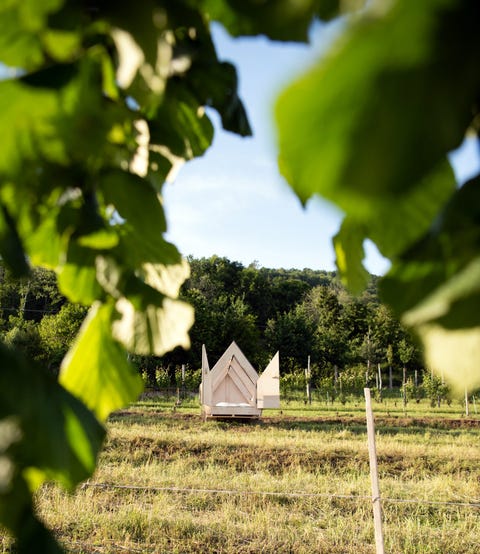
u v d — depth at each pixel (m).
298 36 0.37
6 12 0.54
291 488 10.38
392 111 0.23
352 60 0.22
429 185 0.44
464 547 7.60
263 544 7.62
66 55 0.55
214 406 21.53
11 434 0.54
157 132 0.81
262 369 49.75
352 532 8.12
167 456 13.52
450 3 0.24
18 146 0.56
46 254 0.86
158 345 0.87
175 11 0.64
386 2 0.23
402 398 36.09
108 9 0.54
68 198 0.75
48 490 8.85
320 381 35.69
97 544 7.28
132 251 0.87
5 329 34.78
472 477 11.87
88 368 0.91
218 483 10.61
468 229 0.39
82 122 0.55
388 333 51.09
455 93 0.25
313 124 0.22
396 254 0.44
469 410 29.42
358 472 12.47
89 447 0.62
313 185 0.24
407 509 9.30
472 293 0.31
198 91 0.78
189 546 7.48
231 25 0.56
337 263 0.64
